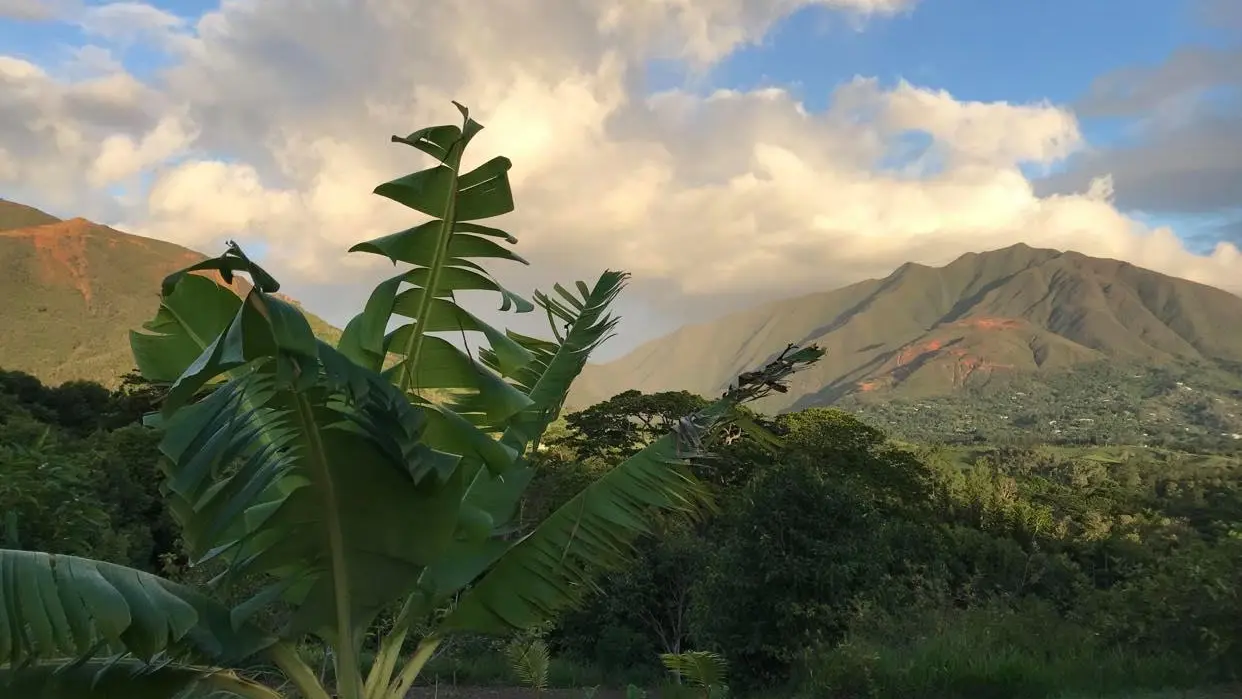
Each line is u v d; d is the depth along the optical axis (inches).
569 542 123.4
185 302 128.6
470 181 118.6
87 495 228.4
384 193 117.7
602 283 169.0
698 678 207.8
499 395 123.3
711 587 434.0
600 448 1186.6
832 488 435.8
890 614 401.4
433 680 462.0
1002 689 293.7
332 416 95.9
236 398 101.1
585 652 616.7
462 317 126.9
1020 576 737.0
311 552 105.3
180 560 406.0
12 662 86.0
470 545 123.9
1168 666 302.4
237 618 103.7
